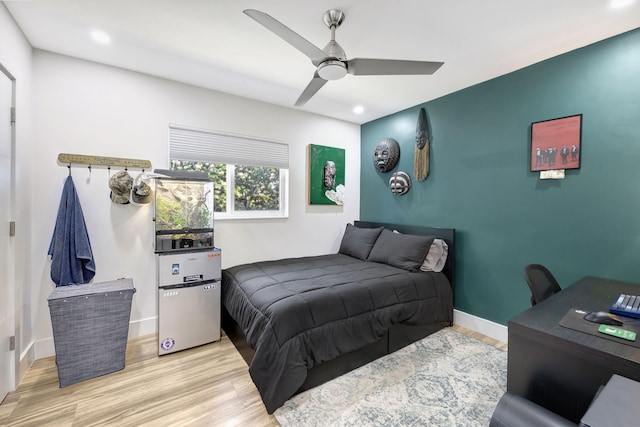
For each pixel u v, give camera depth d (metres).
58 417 1.61
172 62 2.39
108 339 2.03
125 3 1.67
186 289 2.38
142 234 2.59
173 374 2.04
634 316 1.21
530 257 2.41
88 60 2.35
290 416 1.64
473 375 2.04
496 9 1.69
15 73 1.86
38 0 1.65
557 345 1.01
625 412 0.63
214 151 2.97
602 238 2.03
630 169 1.90
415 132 3.38
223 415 1.65
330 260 3.25
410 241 2.95
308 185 3.66
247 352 2.16
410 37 1.98
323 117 3.78
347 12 1.72
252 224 3.24
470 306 2.85
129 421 1.59
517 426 0.86
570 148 2.15
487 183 2.69
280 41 2.08
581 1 1.61
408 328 2.48
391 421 1.60
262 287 2.23
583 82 2.10
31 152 2.12
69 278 2.18
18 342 1.91
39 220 2.17
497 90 2.60
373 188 3.97
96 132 2.38
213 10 1.73
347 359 2.06
